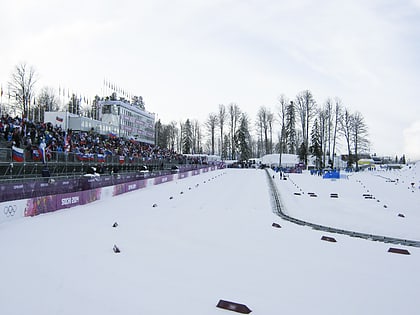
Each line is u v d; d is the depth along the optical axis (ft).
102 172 88.48
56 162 70.79
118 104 204.13
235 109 287.48
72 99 241.14
